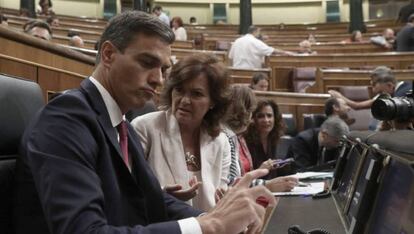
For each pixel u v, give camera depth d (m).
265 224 1.11
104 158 0.92
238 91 2.12
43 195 0.79
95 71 1.04
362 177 0.99
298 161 3.12
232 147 1.99
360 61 6.29
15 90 1.00
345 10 15.21
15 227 0.89
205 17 15.79
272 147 2.71
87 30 8.60
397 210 0.72
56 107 0.90
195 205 1.56
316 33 11.66
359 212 0.88
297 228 0.99
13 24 6.70
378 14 14.82
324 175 2.12
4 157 0.93
